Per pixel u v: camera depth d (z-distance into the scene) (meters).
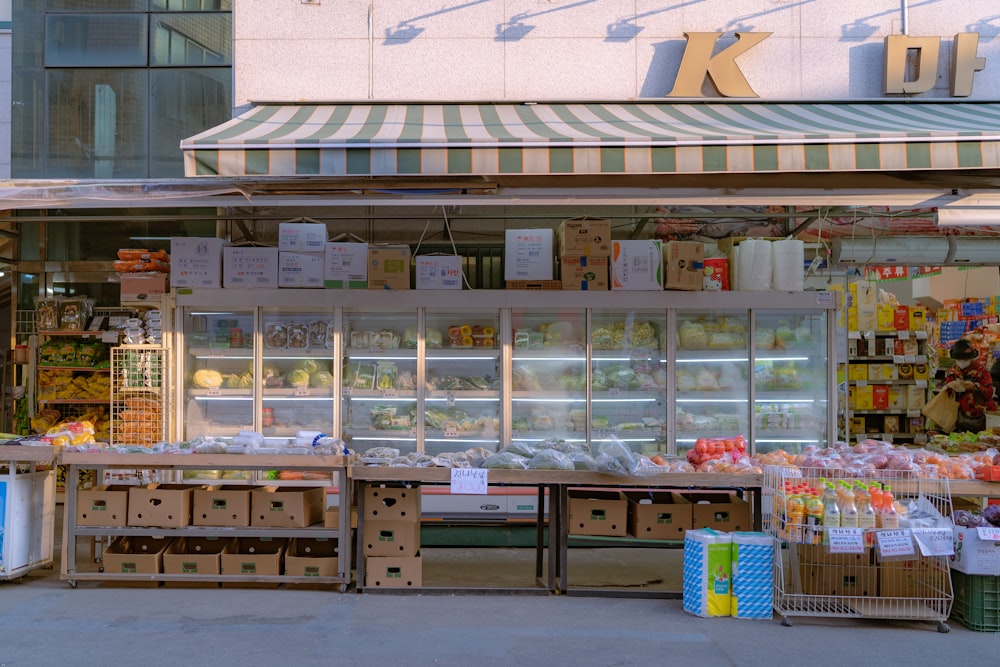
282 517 6.38
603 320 8.38
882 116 7.67
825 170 5.96
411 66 8.48
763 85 8.54
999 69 8.57
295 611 5.78
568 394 8.32
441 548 8.00
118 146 9.54
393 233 9.90
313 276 8.02
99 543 7.34
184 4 9.62
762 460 6.43
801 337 8.38
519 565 7.34
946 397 10.46
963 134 5.99
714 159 5.93
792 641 5.25
